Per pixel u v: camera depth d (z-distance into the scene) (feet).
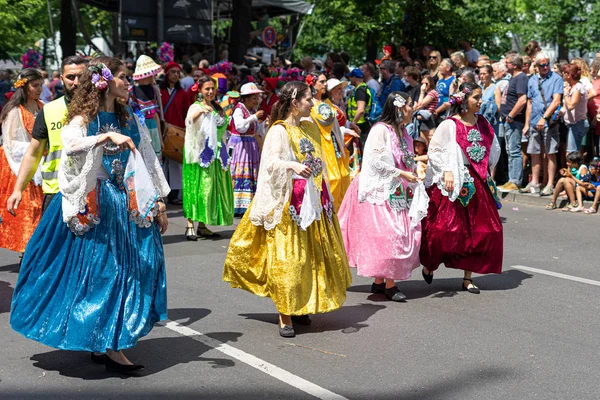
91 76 15.70
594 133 40.91
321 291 19.07
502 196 42.01
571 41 90.79
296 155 19.06
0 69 53.57
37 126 17.30
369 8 69.62
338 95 30.04
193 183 30.91
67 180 15.57
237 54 61.16
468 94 23.20
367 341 18.90
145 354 17.79
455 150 22.98
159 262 16.42
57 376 16.38
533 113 40.34
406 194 22.49
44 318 15.75
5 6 93.66
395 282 25.09
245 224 19.42
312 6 76.64
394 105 22.33
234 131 35.53
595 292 23.77
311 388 15.80
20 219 25.38
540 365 17.37
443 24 58.70
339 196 27.81
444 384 16.14
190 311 21.35
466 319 20.84
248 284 19.57
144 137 16.71
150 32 52.60
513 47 111.45
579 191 38.09
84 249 15.70
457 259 23.52
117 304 15.66
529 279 25.39
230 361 17.35
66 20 78.07
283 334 19.12
